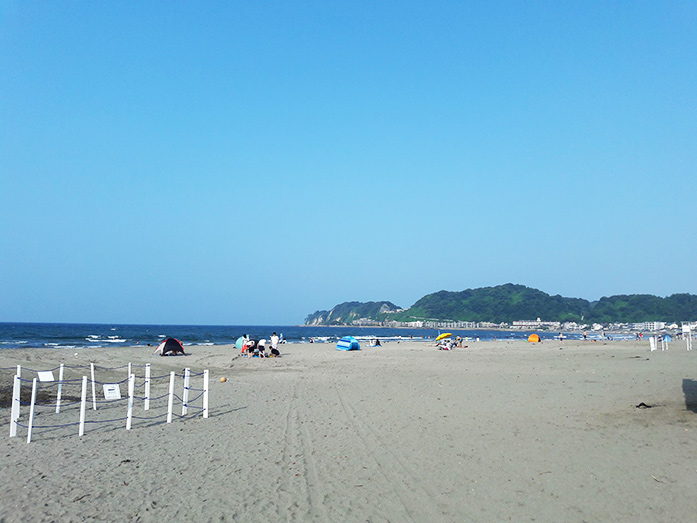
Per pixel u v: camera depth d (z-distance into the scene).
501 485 6.74
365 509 6.15
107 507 6.44
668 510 5.60
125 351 39.78
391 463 8.04
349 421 11.64
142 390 18.09
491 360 30.81
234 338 80.56
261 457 8.72
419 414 12.23
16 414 10.69
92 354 35.16
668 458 7.48
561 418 11.05
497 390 16.19
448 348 46.38
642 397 13.51
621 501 5.93
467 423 10.91
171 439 10.29
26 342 57.97
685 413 10.88
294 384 19.38
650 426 9.73
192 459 8.70
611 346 50.84
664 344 40.97
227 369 26.45
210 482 7.39
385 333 160.12
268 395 16.41
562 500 6.09
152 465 8.36
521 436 9.44
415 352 42.56
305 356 37.44
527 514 5.72
